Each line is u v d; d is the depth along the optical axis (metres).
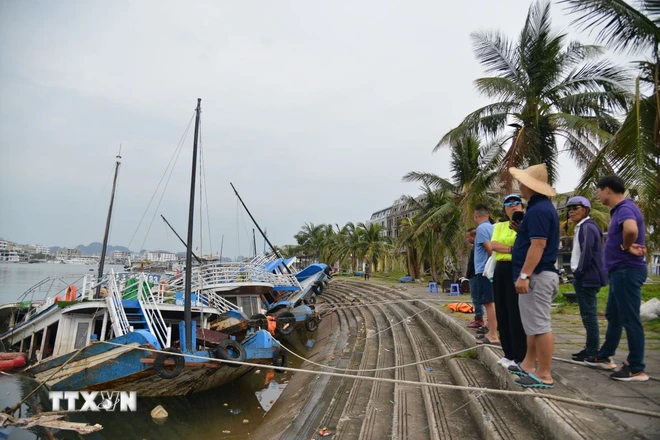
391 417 5.60
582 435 2.92
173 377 8.90
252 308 17.48
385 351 10.24
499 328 4.77
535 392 3.75
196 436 7.96
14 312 15.50
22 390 9.86
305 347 17.33
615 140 8.06
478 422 4.24
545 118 14.98
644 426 2.93
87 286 13.11
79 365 9.31
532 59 14.55
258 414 9.20
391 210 65.19
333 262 57.91
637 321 3.94
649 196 7.33
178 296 13.05
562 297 12.66
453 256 25.83
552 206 3.93
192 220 10.20
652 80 8.06
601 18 8.23
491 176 18.80
